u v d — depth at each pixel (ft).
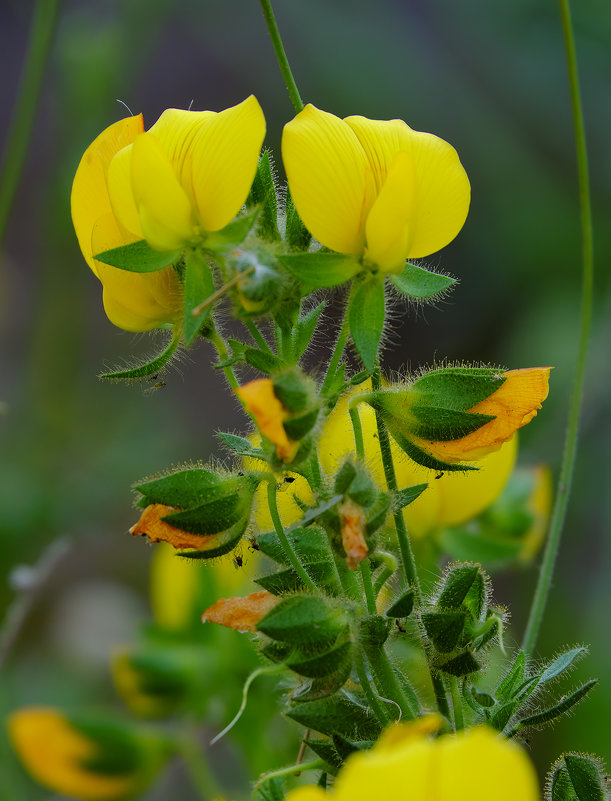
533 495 1.15
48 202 2.01
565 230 2.40
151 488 0.94
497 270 2.46
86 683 1.82
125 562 2.20
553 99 2.47
